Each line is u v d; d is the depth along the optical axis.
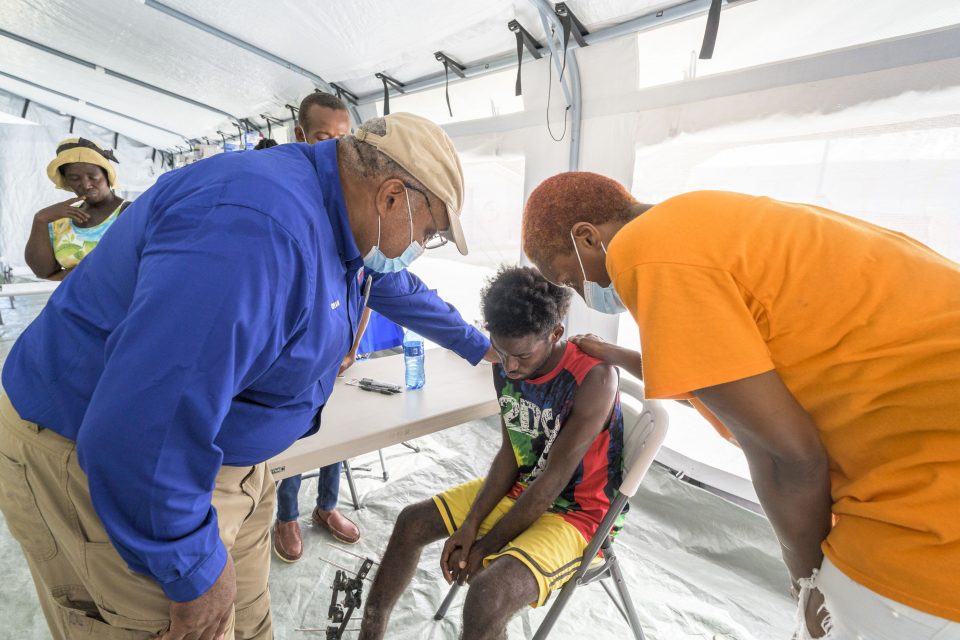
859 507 0.64
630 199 0.83
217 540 0.74
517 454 1.30
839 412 0.64
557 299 1.13
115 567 0.78
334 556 1.84
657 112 1.90
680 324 0.60
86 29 3.26
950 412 0.56
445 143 0.84
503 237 2.71
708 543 1.92
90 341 0.72
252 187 0.66
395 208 0.82
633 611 1.24
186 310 0.57
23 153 6.11
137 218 0.73
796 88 1.53
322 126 1.79
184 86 4.00
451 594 1.50
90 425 0.58
